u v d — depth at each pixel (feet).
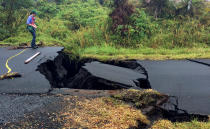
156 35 34.50
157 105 12.26
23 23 38.75
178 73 18.49
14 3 40.40
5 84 14.55
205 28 36.73
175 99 13.28
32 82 15.08
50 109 11.08
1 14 37.99
